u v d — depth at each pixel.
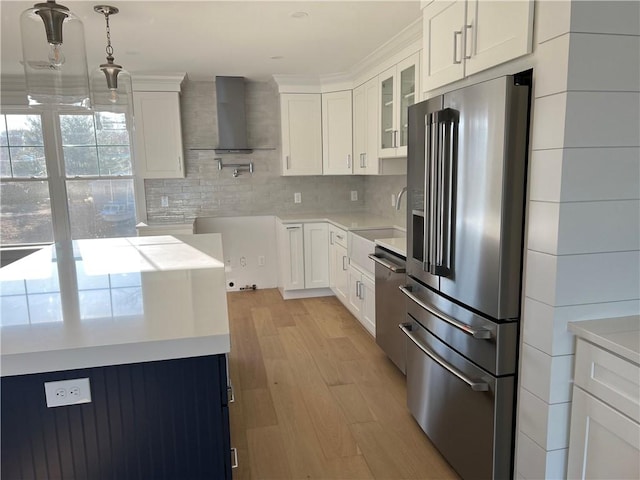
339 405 2.71
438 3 2.14
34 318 1.38
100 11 2.71
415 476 2.10
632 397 1.31
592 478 1.49
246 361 3.34
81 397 1.22
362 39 3.38
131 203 4.80
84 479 1.27
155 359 1.21
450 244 1.93
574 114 1.42
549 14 1.45
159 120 4.56
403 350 2.85
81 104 2.10
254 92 4.99
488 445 1.81
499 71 1.73
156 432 1.29
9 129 4.43
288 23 3.01
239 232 5.17
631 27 1.43
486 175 1.67
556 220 1.47
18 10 2.68
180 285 1.75
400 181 4.30
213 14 2.81
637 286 1.57
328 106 4.72
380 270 3.18
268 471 2.14
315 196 5.30
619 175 1.49
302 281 4.86
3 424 1.19
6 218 4.53
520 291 1.68
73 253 2.48
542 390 1.59
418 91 3.09
